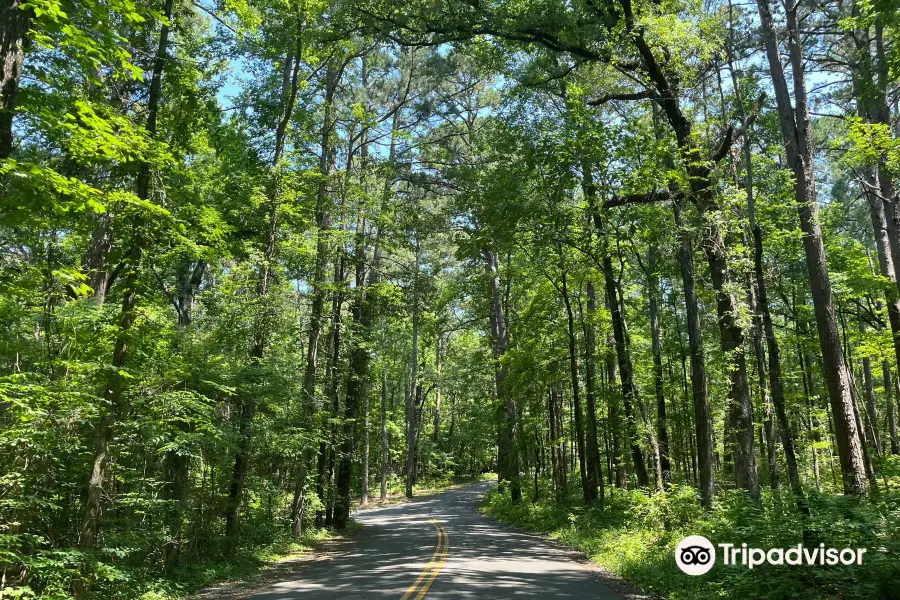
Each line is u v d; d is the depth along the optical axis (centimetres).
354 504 4141
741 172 1803
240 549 1428
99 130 860
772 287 1549
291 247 1681
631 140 1669
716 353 1883
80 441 944
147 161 941
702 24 1459
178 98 1416
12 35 766
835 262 2422
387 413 5053
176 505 1133
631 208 1822
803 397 2314
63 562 769
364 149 2603
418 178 2536
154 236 1034
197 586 1072
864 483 1409
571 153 1736
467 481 6122
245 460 1447
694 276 1741
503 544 1664
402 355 4525
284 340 1758
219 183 1653
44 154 1182
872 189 1720
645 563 1116
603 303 2773
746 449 1422
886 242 2050
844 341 2581
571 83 1934
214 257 1206
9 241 1168
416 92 2678
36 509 875
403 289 2362
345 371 2256
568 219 1852
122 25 1135
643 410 1773
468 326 3662
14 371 988
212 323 1545
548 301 2433
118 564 958
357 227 2366
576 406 2155
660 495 1462
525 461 3362
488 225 1856
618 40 1544
